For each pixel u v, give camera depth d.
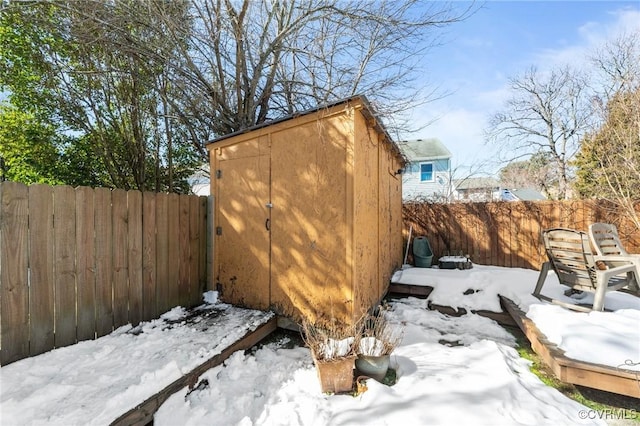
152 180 6.31
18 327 2.16
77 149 5.71
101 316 2.72
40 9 4.22
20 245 2.18
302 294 3.31
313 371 2.52
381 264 4.39
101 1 4.04
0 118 5.29
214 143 3.88
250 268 3.64
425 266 6.17
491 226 6.41
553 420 1.80
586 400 2.18
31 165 5.46
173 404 2.02
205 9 4.69
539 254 6.02
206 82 4.96
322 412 1.93
